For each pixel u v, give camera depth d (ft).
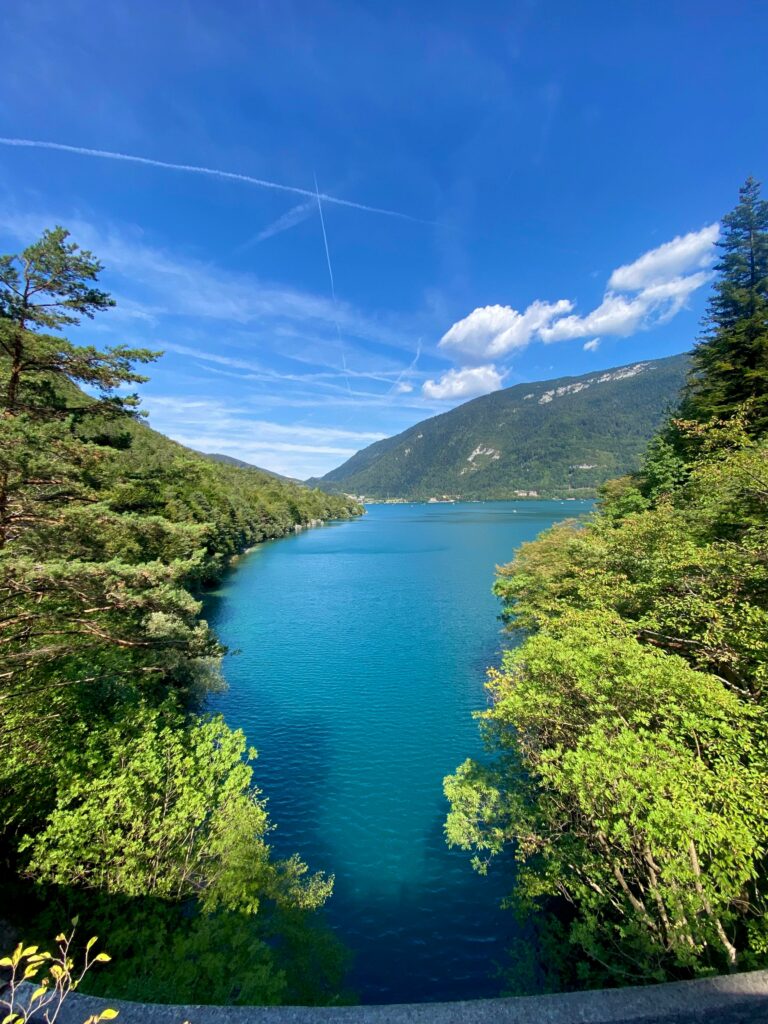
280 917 36.24
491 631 136.98
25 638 41.68
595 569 67.92
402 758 72.38
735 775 25.77
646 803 26.53
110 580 35.68
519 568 105.50
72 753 37.73
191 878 36.45
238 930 29.53
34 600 41.57
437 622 147.13
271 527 394.11
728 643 40.52
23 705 40.96
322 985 34.96
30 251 39.47
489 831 44.52
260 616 155.74
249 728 82.07
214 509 240.53
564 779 32.12
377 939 42.63
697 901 26.55
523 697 39.34
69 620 41.50
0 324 37.88
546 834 39.88
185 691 75.82
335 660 115.03
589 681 34.83
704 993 12.16
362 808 60.80
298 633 137.08
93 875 34.06
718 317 115.96
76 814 32.94
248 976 26.40
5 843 39.65
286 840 55.16
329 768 69.87
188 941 27.99
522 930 43.19
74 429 46.09
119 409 47.37
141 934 30.48
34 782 38.09
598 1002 11.89
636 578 58.54
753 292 107.65
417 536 406.62
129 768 36.50
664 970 27.43
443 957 40.81
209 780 38.91
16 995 10.73
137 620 51.39
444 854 52.85
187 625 59.31
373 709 88.94
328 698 93.86
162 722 47.91
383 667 110.32
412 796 63.16
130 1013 10.97
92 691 49.60
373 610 162.40
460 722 83.71
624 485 146.20
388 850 53.47
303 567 254.68
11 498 37.17
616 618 46.44
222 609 165.48
